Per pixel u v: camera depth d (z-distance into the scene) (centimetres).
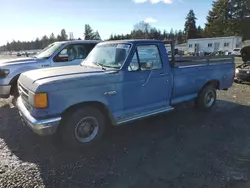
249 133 418
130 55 374
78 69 378
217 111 555
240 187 262
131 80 375
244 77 938
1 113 529
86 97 328
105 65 394
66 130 331
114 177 282
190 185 266
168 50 439
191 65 482
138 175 286
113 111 364
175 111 552
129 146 365
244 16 5303
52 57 652
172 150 352
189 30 6962
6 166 303
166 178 280
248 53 1132
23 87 350
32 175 284
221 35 5522
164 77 426
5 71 562
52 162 315
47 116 303
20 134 407
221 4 5541
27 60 626
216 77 545
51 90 300
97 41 747
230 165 309
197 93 525
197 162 317
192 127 449
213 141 385
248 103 633
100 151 347
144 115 400
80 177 281
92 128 356
